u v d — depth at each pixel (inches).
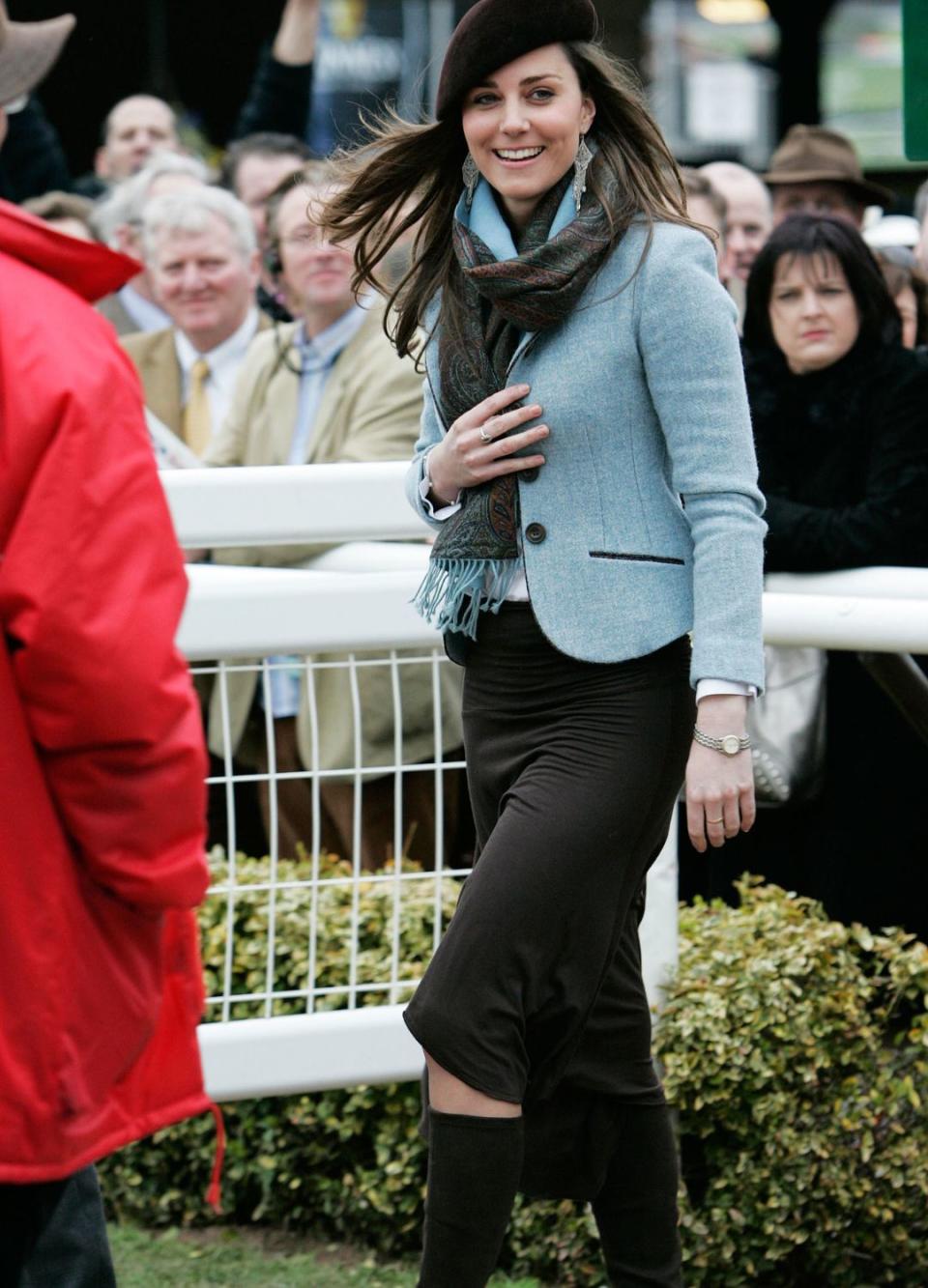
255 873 530.3
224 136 1220.5
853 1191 481.7
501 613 411.2
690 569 405.7
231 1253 517.7
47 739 303.3
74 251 316.8
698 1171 501.7
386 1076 494.9
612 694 401.1
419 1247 519.5
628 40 1619.1
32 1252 322.3
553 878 390.6
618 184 403.5
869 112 1608.0
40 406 299.4
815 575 576.7
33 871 307.4
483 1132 392.2
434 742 548.1
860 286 597.3
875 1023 497.7
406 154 426.0
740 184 848.3
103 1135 323.3
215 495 485.7
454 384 415.8
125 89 1201.4
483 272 394.9
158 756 305.0
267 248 770.2
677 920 499.5
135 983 323.9
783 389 606.2
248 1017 517.0
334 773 497.4
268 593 470.9
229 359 762.2
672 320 394.3
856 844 641.0
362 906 531.5
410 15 1649.9
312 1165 527.8
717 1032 482.0
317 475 488.4
